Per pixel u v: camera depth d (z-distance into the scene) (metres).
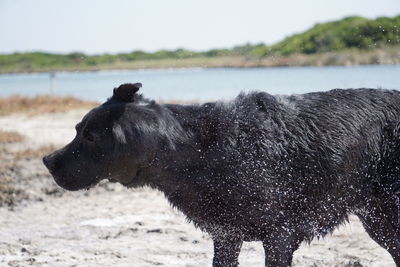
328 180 6.39
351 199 6.59
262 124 6.32
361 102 6.62
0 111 26.73
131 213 10.29
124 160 6.11
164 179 6.25
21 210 10.75
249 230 6.31
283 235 6.27
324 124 6.42
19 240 9.00
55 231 9.45
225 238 6.46
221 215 6.28
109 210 10.52
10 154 14.28
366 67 23.03
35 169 12.76
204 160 6.21
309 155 6.32
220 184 6.18
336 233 8.95
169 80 44.38
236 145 6.23
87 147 6.16
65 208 10.77
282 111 6.43
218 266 6.51
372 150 6.54
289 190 6.31
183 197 6.32
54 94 33.75
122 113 6.12
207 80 37.19
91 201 11.14
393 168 6.50
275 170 6.25
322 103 6.57
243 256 8.14
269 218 6.21
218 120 6.31
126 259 8.09
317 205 6.46
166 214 10.18
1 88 52.84
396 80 17.39
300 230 6.43
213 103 6.48
